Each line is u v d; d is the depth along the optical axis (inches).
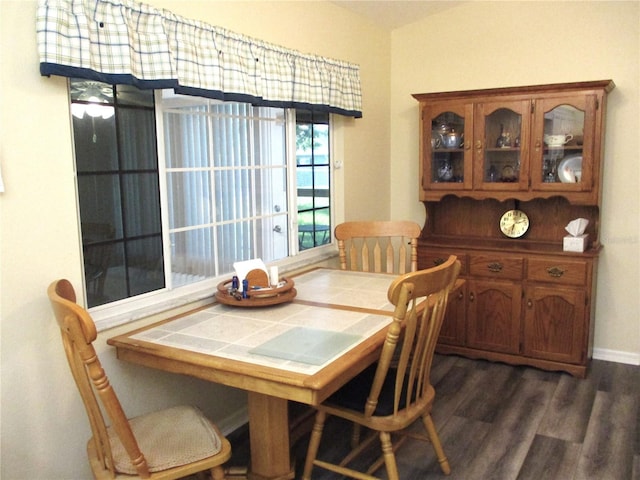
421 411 80.0
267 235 118.9
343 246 124.6
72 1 68.9
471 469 91.9
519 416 110.0
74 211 74.5
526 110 129.3
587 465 92.5
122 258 84.9
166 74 80.7
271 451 85.3
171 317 86.9
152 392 87.8
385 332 77.2
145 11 78.7
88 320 54.3
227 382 67.6
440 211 156.1
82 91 77.1
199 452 66.1
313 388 60.2
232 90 94.8
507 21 142.3
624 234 134.8
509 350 135.8
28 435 70.1
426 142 143.3
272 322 82.8
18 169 67.1
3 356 66.8
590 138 123.9
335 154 138.6
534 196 131.3
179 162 95.5
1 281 66.1
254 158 113.3
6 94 65.2
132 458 60.8
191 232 98.9
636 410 111.6
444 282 75.7
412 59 156.9
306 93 115.0
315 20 123.2
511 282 133.4
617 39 130.1
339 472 83.2
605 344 140.7
